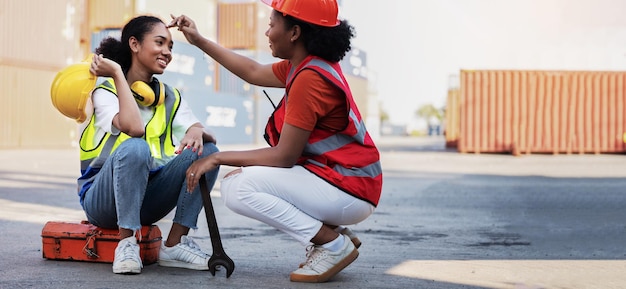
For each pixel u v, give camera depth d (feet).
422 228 15.34
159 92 9.66
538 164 45.85
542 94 65.87
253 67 10.00
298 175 8.59
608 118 65.67
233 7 93.20
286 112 8.43
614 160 52.21
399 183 29.09
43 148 66.59
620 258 11.51
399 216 17.63
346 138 8.71
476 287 8.98
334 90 8.32
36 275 9.02
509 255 11.71
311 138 8.63
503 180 31.01
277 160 8.48
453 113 87.61
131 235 9.37
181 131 9.92
